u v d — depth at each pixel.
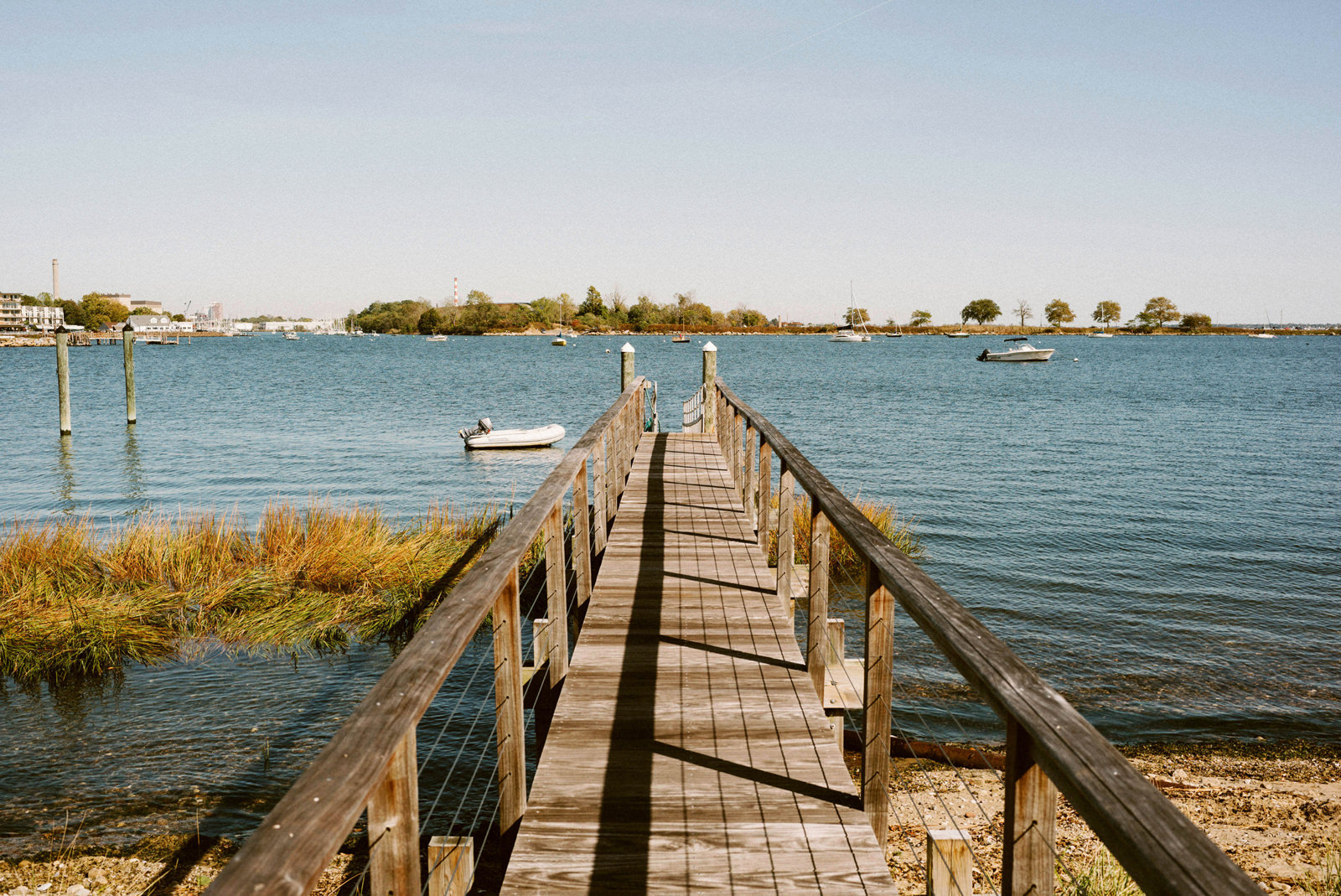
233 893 1.01
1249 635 10.18
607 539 7.40
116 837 5.83
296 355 103.69
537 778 3.35
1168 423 33.97
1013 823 1.63
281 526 11.33
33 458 23.52
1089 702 8.30
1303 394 49.53
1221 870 1.02
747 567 6.41
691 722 3.85
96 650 8.48
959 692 8.34
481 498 18.38
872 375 66.12
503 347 132.38
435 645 1.86
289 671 8.43
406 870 1.64
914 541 14.54
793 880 2.71
